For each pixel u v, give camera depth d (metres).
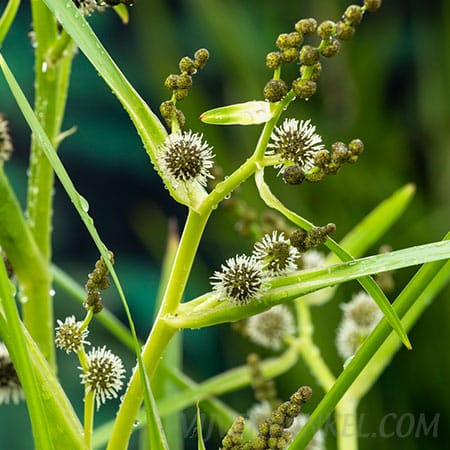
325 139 2.04
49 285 0.81
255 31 2.12
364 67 2.07
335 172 0.67
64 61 0.80
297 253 0.69
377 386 1.69
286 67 2.05
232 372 0.90
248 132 1.94
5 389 0.77
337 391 0.69
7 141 0.78
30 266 0.80
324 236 0.68
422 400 1.79
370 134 2.04
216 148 1.93
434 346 1.78
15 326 0.66
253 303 0.68
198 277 2.09
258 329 0.92
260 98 2.06
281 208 0.68
